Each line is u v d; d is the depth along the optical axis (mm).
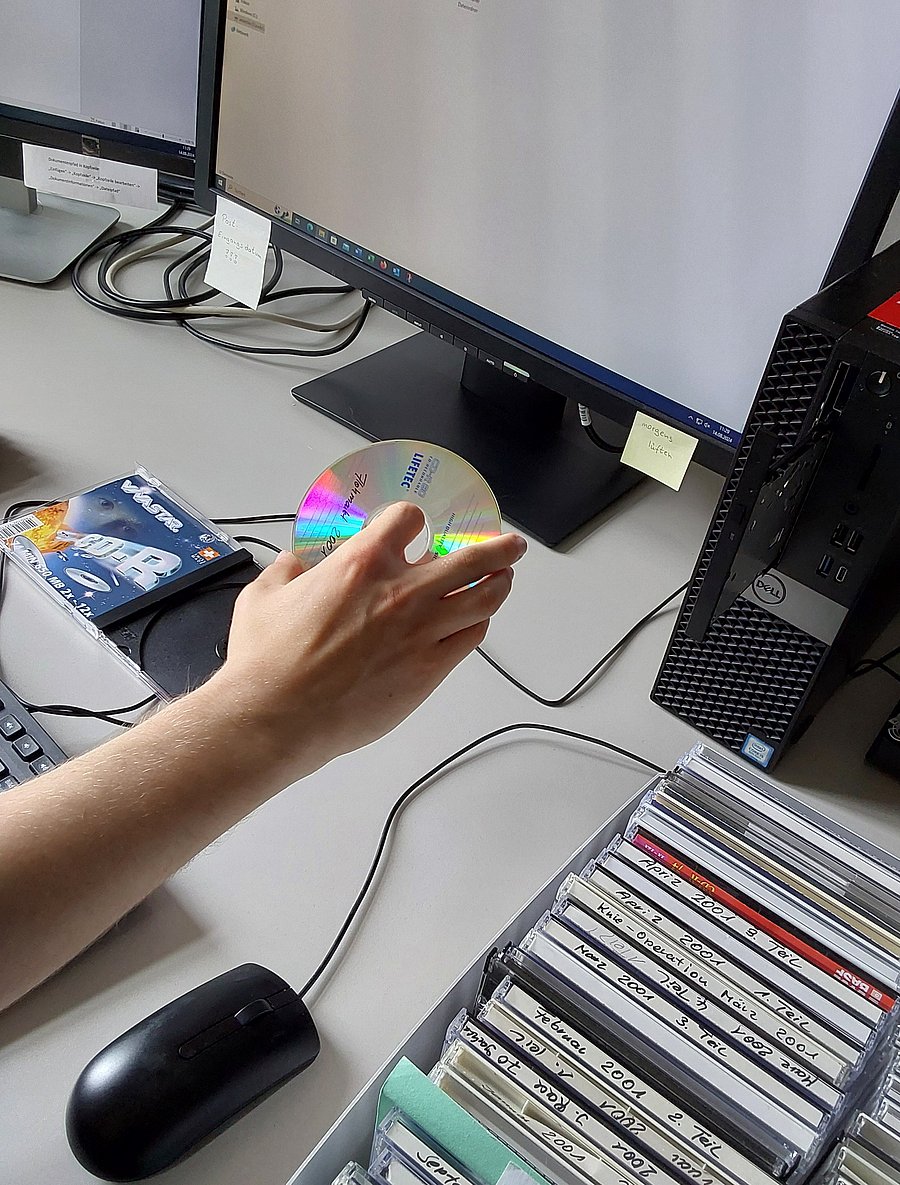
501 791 667
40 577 744
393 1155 419
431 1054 499
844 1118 469
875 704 753
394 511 508
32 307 1017
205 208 981
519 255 786
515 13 696
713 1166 431
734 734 699
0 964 421
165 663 702
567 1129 438
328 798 648
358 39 782
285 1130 504
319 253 917
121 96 938
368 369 994
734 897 533
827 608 617
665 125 669
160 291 1062
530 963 496
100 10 890
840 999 493
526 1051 463
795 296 667
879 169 586
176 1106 471
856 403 549
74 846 437
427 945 582
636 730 715
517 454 910
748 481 549
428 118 780
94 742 651
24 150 1002
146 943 563
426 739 691
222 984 521
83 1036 523
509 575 523
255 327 1043
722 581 589
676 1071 463
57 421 892
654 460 793
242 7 831
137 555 771
